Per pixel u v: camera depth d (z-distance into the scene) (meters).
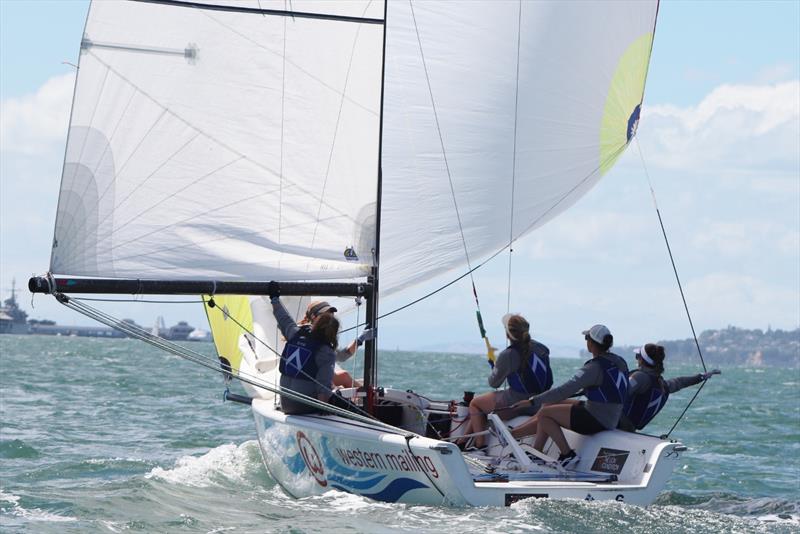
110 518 16.81
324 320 18.55
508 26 22.48
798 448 32.62
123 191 17.95
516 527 14.72
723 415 46.78
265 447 20.42
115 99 17.91
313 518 15.75
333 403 18.73
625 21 23.11
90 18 17.67
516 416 19.19
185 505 18.05
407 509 16.16
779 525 16.22
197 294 18.11
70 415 35.91
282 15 18.84
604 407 17.78
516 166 22.89
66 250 17.55
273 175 18.92
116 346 199.50
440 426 20.33
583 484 16.52
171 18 18.20
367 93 19.41
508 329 19.08
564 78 22.97
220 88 18.58
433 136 22.38
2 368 69.25
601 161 23.61
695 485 23.86
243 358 21.78
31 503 18.06
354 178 19.41
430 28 22.28
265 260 18.83
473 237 22.66
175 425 34.06
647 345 19.77
